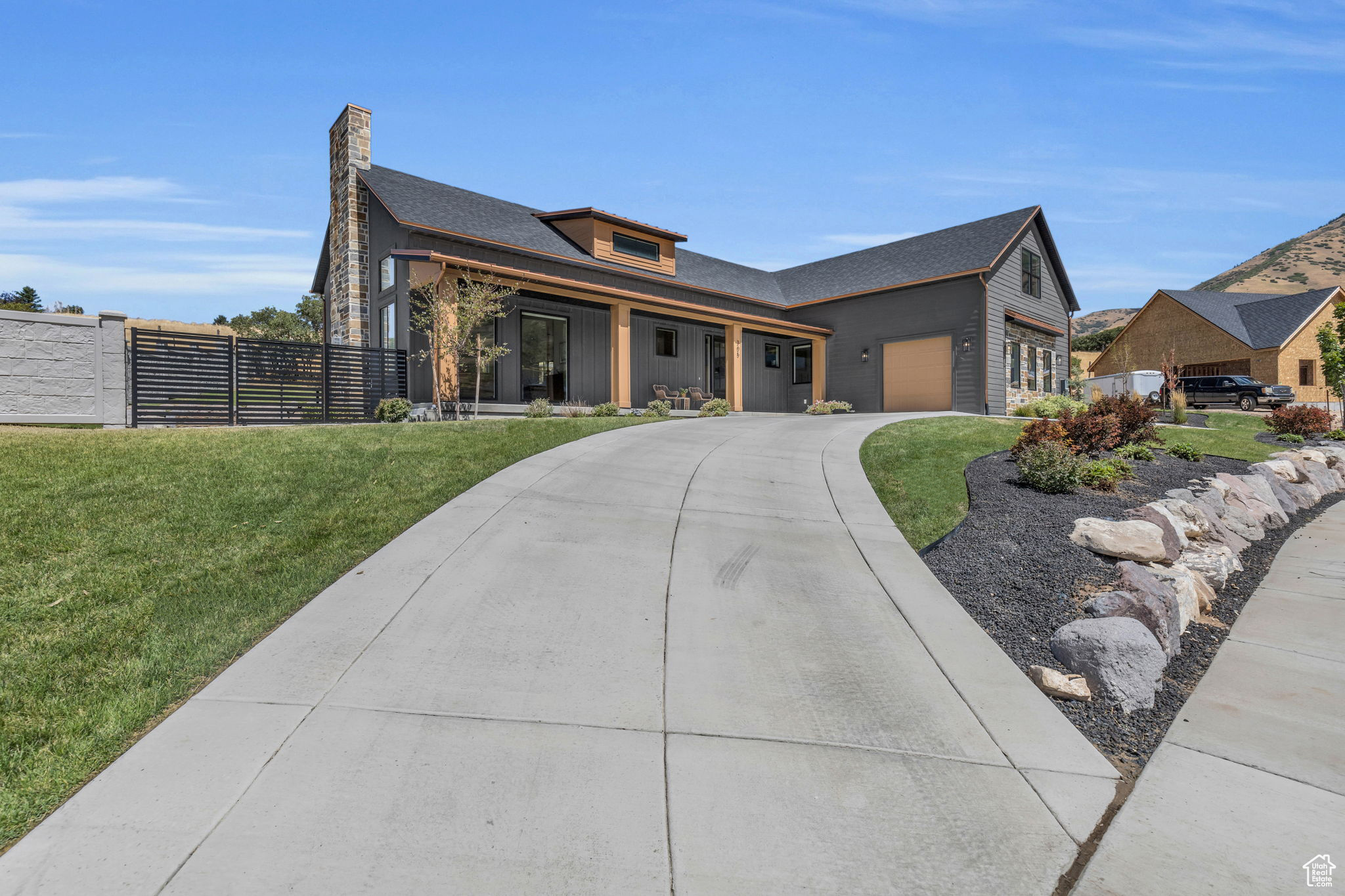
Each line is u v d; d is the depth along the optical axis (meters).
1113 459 9.70
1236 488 9.35
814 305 24.66
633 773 3.12
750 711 3.68
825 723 3.62
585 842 2.69
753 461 9.98
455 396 14.84
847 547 6.38
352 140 18.50
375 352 14.99
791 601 5.12
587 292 17.28
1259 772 3.38
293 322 39.22
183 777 2.97
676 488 8.11
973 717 3.76
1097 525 6.31
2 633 4.12
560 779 3.05
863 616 4.93
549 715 3.54
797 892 2.49
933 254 23.39
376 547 5.86
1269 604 6.07
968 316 20.66
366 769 3.05
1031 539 6.39
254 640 4.29
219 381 12.63
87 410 11.16
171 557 5.36
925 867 2.65
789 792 3.05
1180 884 2.59
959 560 6.07
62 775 3.01
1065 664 4.38
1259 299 39.53
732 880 2.53
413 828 2.71
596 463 9.18
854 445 11.52
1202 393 28.75
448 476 8.05
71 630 4.22
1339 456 13.65
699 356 22.56
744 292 24.97
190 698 3.62
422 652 4.13
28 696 3.56
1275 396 26.77
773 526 6.89
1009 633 4.83
